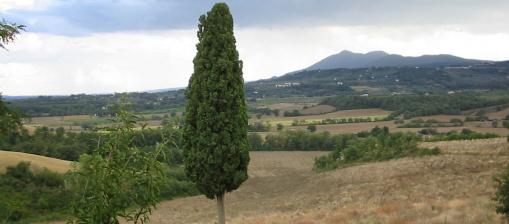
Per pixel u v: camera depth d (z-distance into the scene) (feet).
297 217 114.32
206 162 71.51
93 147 25.94
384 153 244.42
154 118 443.73
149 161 25.98
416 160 215.92
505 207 61.98
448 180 162.71
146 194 25.43
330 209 129.49
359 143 273.33
